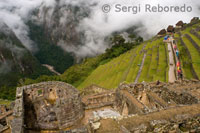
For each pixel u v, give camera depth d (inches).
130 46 5398.6
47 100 1348.4
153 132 639.8
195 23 4608.8
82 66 5595.5
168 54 3171.8
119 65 3865.7
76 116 1149.7
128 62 3737.7
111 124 671.8
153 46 3981.3
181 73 2327.8
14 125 869.8
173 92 1117.7
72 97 1131.9
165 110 759.1
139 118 701.9
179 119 676.7
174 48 3371.1
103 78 3570.4
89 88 2746.1
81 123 1157.1
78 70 5132.9
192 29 3786.9
